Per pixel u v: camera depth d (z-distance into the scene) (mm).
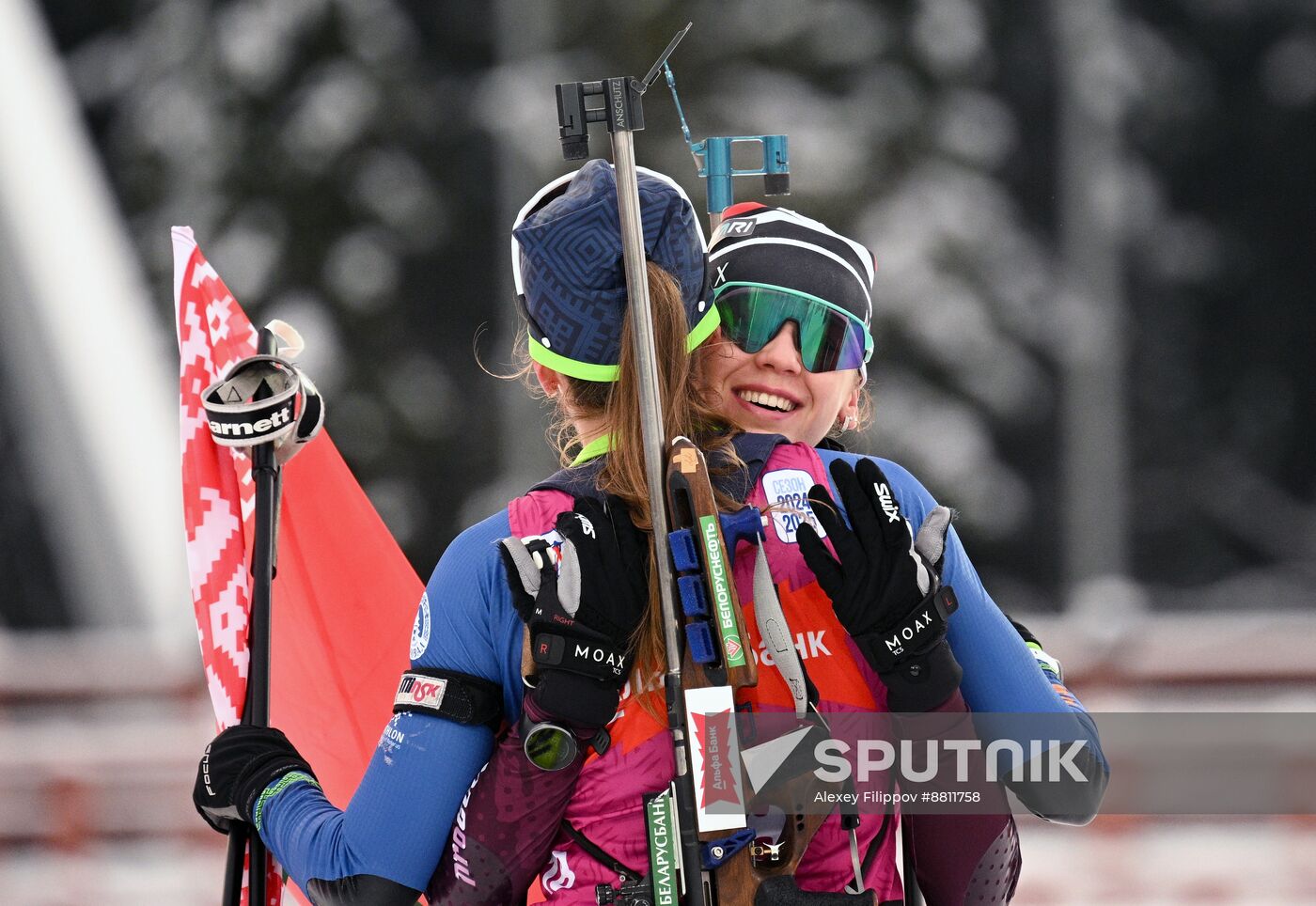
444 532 61688
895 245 61562
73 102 67688
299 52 61281
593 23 63125
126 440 60438
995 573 71812
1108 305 77000
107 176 72875
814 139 60531
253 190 60531
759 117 60562
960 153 63094
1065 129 77188
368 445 59781
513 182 65000
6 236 61406
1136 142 81750
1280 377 82500
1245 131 83500
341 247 60562
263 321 59938
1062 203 77312
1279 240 83188
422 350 63812
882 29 62875
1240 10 84000
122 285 63031
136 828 30859
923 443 61219
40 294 61219
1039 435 74438
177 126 61500
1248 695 34938
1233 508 81062
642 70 62125
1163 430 80812
